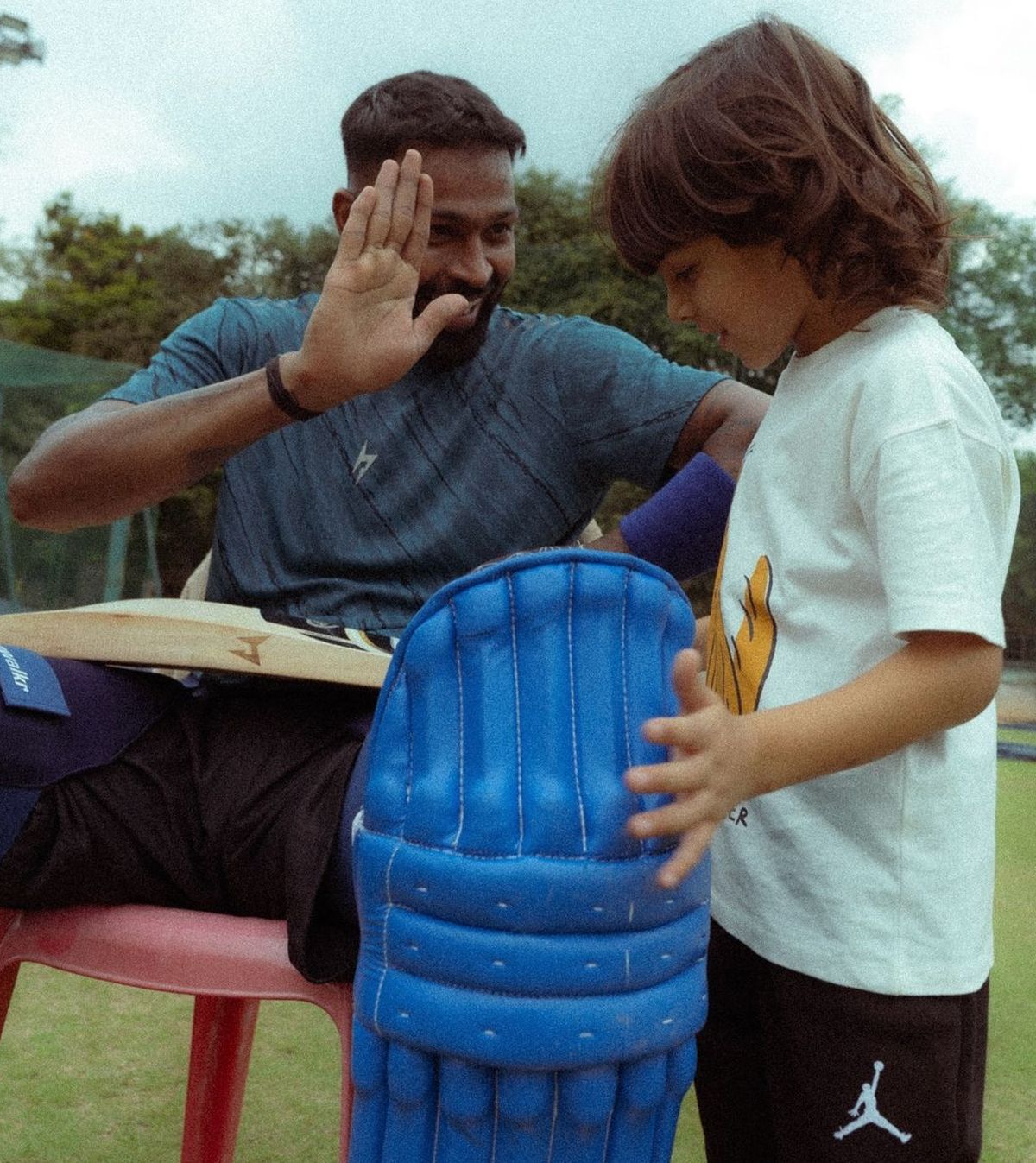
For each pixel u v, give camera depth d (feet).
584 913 2.27
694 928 2.44
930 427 2.74
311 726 3.28
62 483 3.37
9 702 2.98
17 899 3.11
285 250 53.57
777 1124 3.11
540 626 2.36
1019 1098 5.18
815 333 3.18
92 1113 4.75
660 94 3.20
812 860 2.96
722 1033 3.34
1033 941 7.34
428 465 3.87
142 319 54.90
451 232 3.74
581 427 4.04
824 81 3.04
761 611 3.11
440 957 2.31
